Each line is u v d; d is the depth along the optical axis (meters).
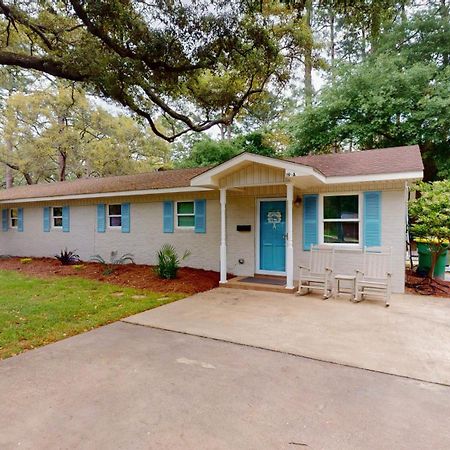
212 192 9.70
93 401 2.83
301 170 6.58
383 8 7.59
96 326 4.99
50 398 2.88
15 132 21.27
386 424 2.49
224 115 12.81
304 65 16.12
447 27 14.98
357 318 5.34
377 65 14.68
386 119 14.02
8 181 25.59
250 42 9.31
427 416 2.59
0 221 15.51
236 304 6.30
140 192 10.42
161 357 3.80
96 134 24.03
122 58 8.23
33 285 8.15
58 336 4.53
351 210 7.77
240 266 9.16
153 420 2.55
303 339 4.38
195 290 7.54
